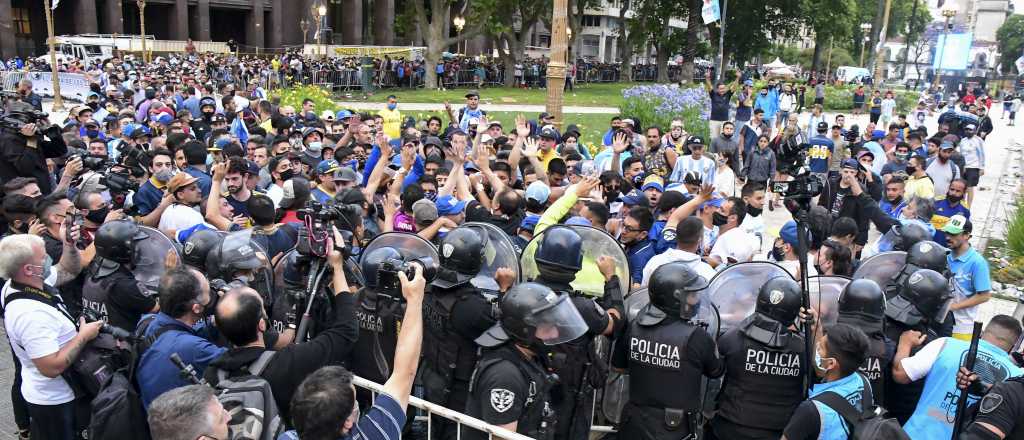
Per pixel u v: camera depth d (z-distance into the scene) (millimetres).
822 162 14234
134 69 30500
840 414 3289
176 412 2475
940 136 14672
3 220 6812
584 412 3855
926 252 4930
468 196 7137
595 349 4188
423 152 9281
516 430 3330
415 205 5879
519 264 4734
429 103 32000
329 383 2588
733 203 6594
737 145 15898
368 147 10531
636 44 55312
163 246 4695
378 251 4246
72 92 29250
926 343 4340
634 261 5695
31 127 8148
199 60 39781
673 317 3924
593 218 5625
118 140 10961
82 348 4035
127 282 4441
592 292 4598
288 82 36562
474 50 63375
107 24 48656
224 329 3230
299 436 2594
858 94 38250
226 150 7688
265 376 3215
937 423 3918
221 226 5922
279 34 55312
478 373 3406
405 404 2951
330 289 3838
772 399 3867
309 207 3732
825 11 49094
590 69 54469
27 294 4012
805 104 40938
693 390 3881
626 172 9305
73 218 5145
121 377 3557
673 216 5766
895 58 98688
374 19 58031
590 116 27578
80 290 5387
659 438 3885
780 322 3877
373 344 4266
